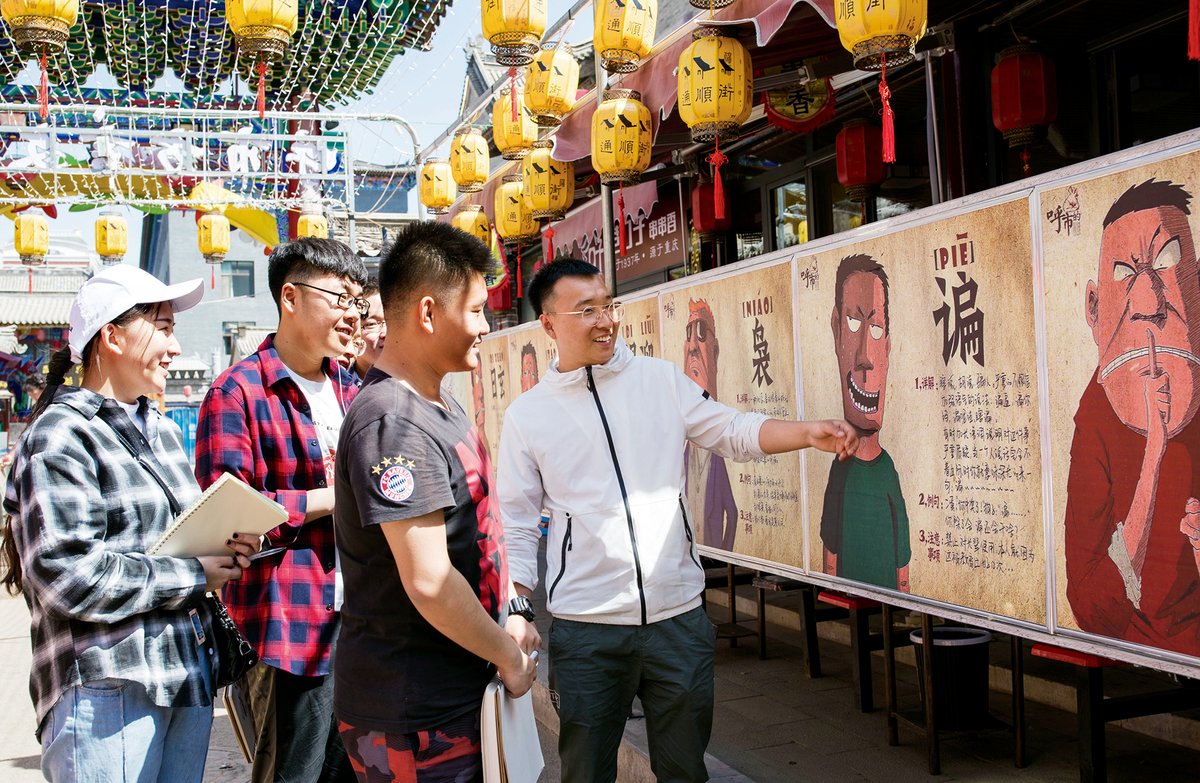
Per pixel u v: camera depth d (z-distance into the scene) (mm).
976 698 3809
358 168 13344
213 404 2924
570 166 6320
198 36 8586
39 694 2271
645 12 4809
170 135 9656
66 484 2207
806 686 4840
